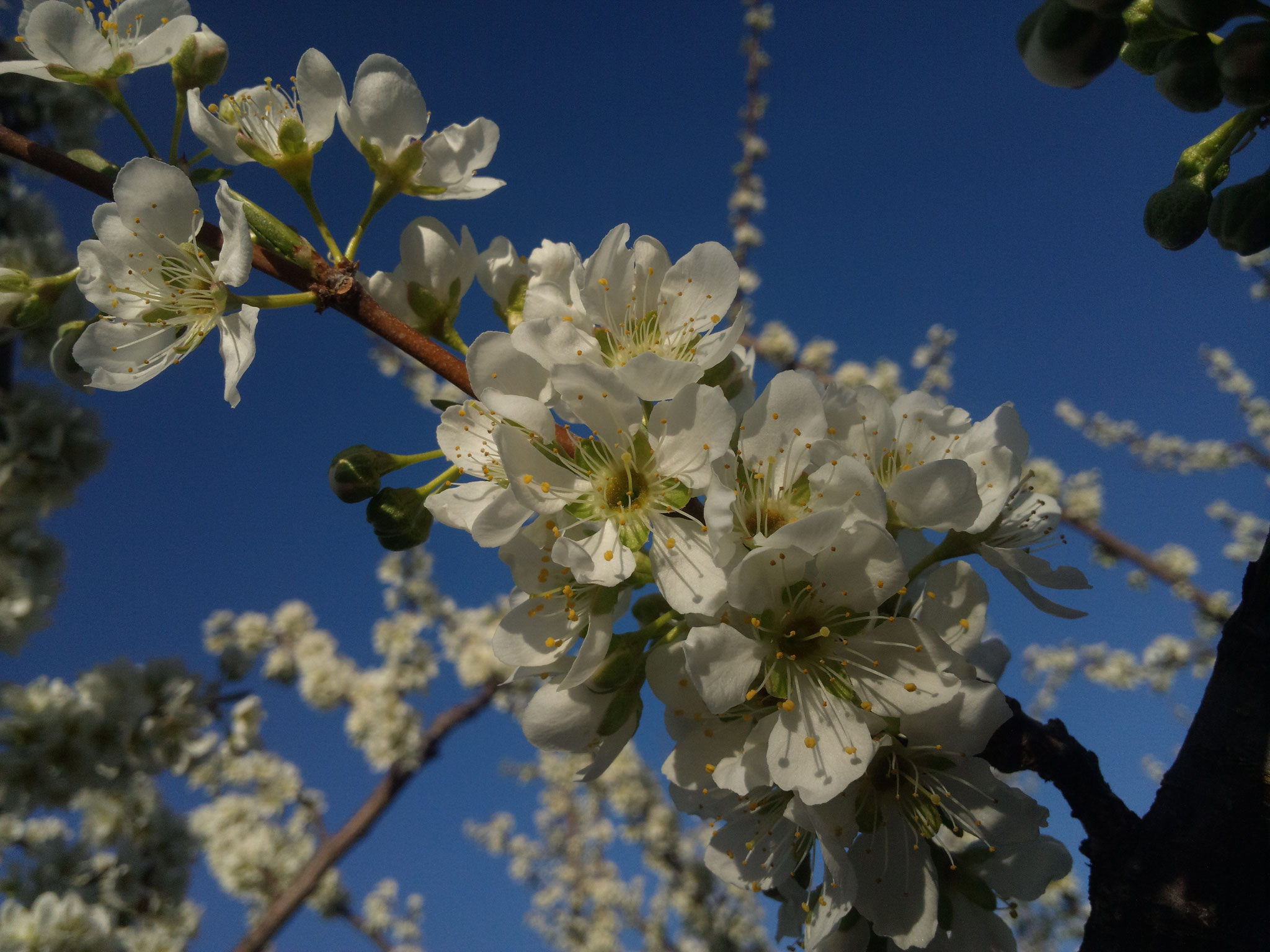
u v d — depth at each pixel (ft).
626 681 0.35
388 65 0.41
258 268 0.40
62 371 0.42
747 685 0.33
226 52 0.42
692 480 0.35
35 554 0.74
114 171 0.41
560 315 0.39
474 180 0.42
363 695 1.45
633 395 0.35
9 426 0.72
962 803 0.35
